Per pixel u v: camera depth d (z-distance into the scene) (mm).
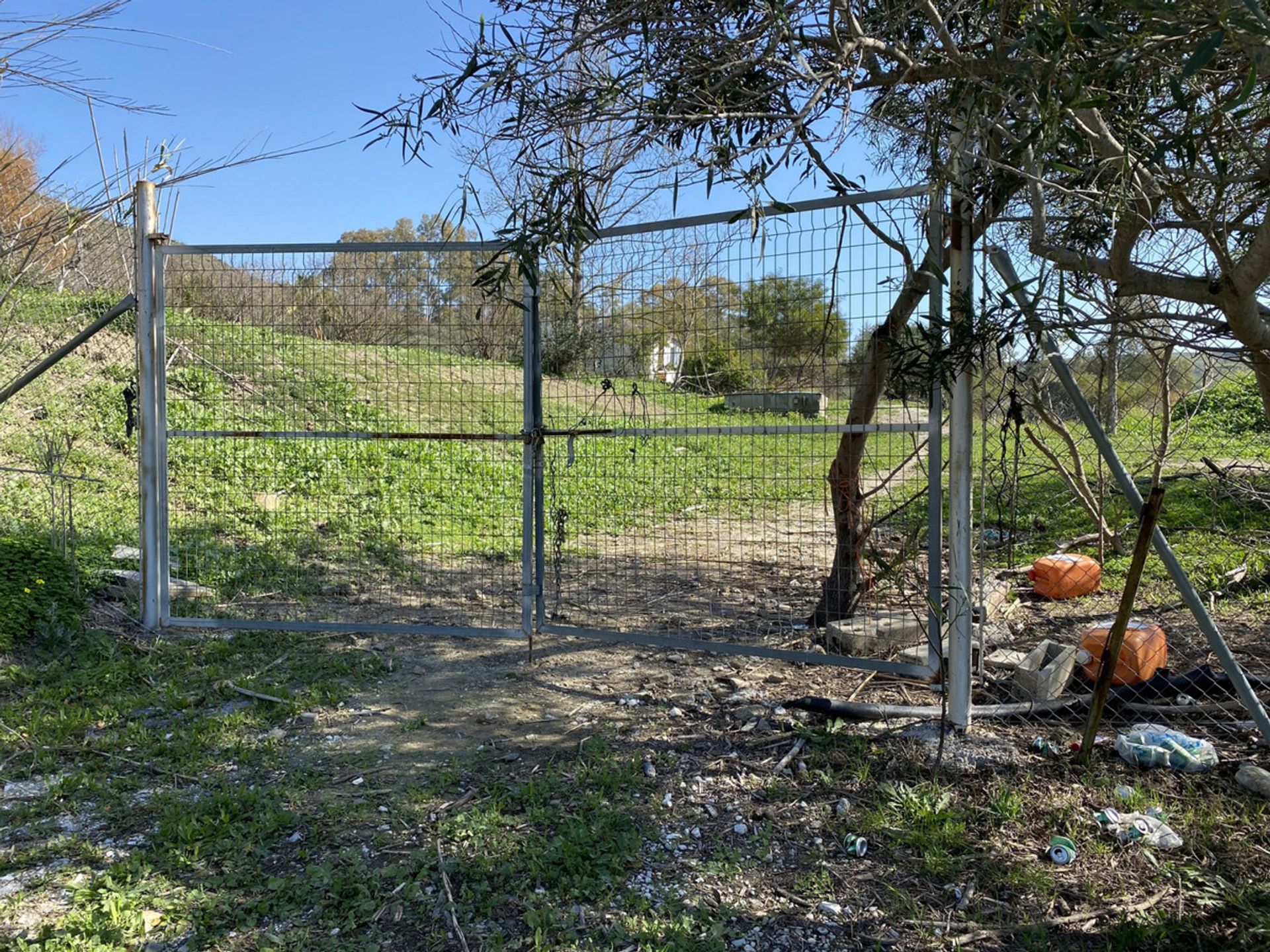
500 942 2799
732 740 4277
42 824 3471
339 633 5887
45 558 5879
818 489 10828
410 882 3094
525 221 3229
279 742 4262
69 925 2816
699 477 10953
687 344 5090
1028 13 2717
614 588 7305
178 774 3922
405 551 8180
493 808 3576
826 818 3553
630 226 5121
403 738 4328
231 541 7875
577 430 5219
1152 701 4492
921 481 6156
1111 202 2951
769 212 3664
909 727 4352
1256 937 2758
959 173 3674
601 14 3262
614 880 3123
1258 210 3311
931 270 3984
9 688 4734
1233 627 5648
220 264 5844
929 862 3189
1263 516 7406
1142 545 3682
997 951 2793
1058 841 3264
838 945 2834
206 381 10438
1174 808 3553
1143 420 6379
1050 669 4523
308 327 5879
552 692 4961
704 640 5652
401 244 5512
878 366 5207
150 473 5707
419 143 3178
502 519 9570
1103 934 2861
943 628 4633
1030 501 9586
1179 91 2266
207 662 5273
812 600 6887
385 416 10883
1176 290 3133
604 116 3098
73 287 7832
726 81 3098
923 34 3672
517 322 5633
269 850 3314
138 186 5594
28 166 5375
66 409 10055
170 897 2992
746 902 3039
